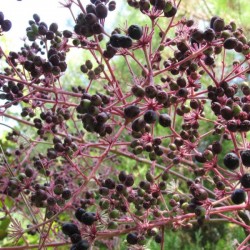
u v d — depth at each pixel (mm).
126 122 179
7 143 350
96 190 248
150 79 185
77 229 177
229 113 169
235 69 199
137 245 200
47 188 198
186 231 383
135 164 356
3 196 223
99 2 197
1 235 310
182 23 211
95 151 294
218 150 182
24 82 203
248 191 167
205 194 170
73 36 209
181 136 207
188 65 197
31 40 220
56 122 232
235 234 359
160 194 201
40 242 194
